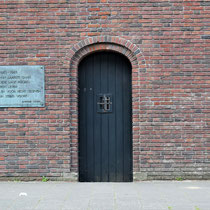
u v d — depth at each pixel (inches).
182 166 264.5
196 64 265.7
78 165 273.7
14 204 212.4
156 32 266.4
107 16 267.0
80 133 277.0
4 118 266.1
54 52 267.1
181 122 264.4
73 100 268.2
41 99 266.2
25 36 267.4
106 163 277.6
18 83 266.7
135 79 267.1
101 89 277.1
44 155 265.7
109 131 277.1
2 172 266.2
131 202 215.0
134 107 266.7
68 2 267.6
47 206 208.4
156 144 264.5
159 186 251.8
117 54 277.6
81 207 206.4
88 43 266.8
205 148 264.4
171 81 265.1
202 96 265.1
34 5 267.7
